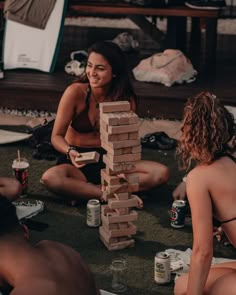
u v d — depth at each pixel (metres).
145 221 5.32
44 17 7.99
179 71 7.64
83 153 5.18
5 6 8.05
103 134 4.75
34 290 2.90
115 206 4.84
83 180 5.50
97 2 8.26
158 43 8.58
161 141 6.60
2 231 3.05
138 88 7.48
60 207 5.50
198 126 3.78
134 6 8.06
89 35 9.76
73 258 3.14
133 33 9.88
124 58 5.37
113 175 4.80
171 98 7.23
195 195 3.81
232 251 4.91
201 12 7.86
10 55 8.08
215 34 8.17
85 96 5.40
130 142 4.68
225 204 3.82
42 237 5.09
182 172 6.14
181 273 4.61
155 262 4.53
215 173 3.81
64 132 5.39
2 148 6.57
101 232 5.00
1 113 7.45
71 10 8.13
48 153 6.35
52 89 7.45
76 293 2.98
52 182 5.41
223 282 3.83
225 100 7.25
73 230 5.18
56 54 7.98
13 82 7.64
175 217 5.19
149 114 7.31
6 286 3.03
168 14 7.93
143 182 5.58
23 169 5.56
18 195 5.30
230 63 8.61
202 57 8.77
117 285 4.49
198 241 3.72
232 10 10.40
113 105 4.68
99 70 5.26
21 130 7.00
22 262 3.00
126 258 4.83
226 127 3.79
